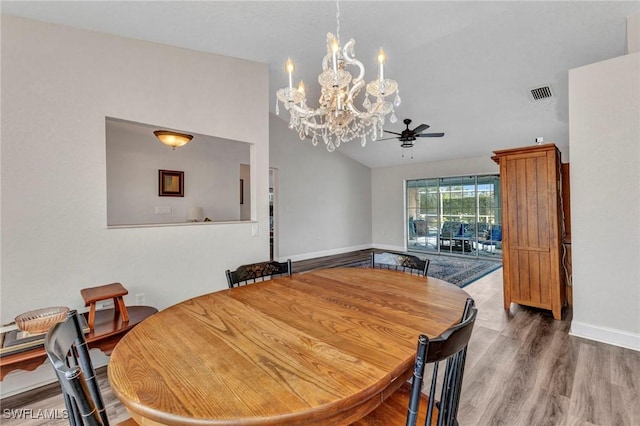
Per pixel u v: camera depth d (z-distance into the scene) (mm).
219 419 676
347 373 849
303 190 6676
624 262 2451
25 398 1869
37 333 1706
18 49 1879
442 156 7016
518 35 2986
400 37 2852
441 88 4125
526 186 3299
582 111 2600
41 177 1962
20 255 1895
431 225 7672
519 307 3488
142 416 724
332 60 1970
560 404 1781
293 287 1741
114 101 2244
